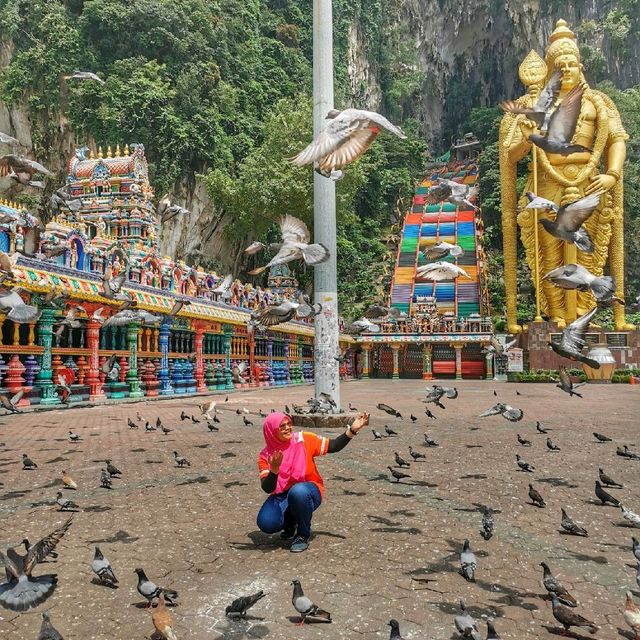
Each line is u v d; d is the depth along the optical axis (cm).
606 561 591
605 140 5406
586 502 829
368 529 695
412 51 12112
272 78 7194
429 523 721
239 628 441
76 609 476
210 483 938
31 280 2041
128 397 2655
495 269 7738
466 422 1850
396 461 1044
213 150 5862
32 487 906
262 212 5566
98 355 2503
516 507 800
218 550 619
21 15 5909
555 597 446
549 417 2016
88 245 2505
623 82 10431
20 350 2127
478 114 10769
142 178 4212
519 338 5703
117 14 5666
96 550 515
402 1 12281
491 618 459
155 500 830
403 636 428
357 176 5903
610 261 5775
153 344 2942
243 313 3766
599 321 6431
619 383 4606
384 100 11481
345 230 8031
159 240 5512
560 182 5394
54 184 5778
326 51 1673
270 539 657
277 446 638
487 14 12069
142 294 2722
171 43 5938
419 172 9962
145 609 475
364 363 6169
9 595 361
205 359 3428
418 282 6800
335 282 1688
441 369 6034
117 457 1168
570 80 5341
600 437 1356
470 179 9469
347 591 510
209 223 6019
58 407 2195
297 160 527
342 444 647
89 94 5622
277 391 3650
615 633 436
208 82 5962
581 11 11188
